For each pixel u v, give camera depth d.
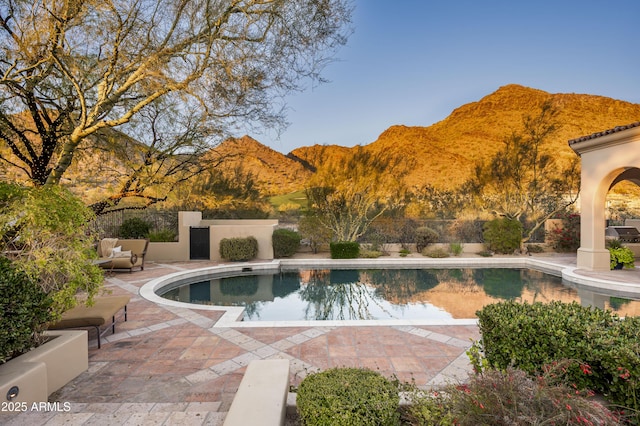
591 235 10.06
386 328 5.05
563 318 2.63
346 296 8.79
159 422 2.62
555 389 1.93
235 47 5.50
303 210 15.91
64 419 2.66
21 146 7.17
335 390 2.21
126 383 3.38
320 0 5.27
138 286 8.22
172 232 14.28
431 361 3.92
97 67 6.00
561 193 15.13
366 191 15.34
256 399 2.38
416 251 15.03
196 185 15.33
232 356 4.07
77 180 7.91
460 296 8.59
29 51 5.23
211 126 7.52
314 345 4.42
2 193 3.34
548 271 11.29
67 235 3.51
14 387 2.64
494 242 14.09
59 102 6.79
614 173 9.55
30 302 2.99
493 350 2.79
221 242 12.48
